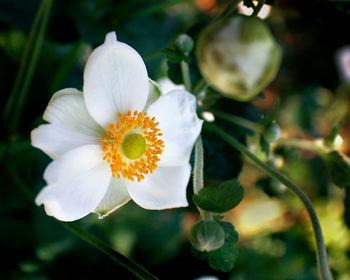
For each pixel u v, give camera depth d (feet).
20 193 1.28
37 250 1.36
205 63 0.90
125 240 1.53
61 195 0.97
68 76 1.40
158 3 1.36
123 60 0.99
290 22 1.53
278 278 1.83
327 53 1.96
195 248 0.99
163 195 1.02
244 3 1.06
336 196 1.88
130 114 1.01
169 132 1.02
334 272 1.81
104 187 1.01
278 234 1.87
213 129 1.08
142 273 1.02
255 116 1.17
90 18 1.28
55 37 1.28
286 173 1.29
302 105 2.13
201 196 0.98
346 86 2.11
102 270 1.42
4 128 1.24
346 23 1.29
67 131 0.99
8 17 1.27
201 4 1.86
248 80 0.89
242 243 1.87
